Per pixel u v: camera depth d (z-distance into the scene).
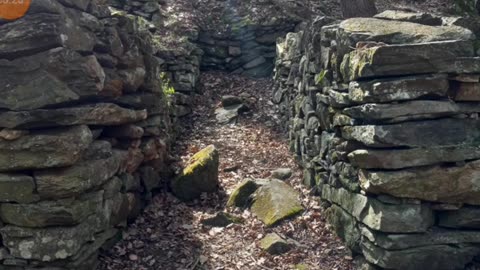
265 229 4.38
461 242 3.60
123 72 4.01
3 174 3.09
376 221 3.55
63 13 3.19
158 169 4.95
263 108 7.62
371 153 3.53
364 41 3.80
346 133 3.97
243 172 5.66
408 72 3.49
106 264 3.71
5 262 3.17
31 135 3.07
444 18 4.14
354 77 3.71
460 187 3.51
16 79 3.06
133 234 4.19
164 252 4.01
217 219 4.50
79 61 3.25
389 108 3.46
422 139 3.49
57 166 3.07
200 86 8.20
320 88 4.76
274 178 5.41
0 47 3.02
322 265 3.94
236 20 9.07
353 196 3.91
